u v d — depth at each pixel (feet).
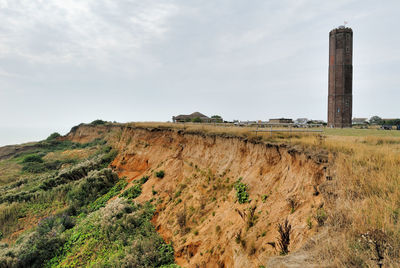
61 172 105.50
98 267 38.58
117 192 76.54
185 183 59.72
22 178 123.75
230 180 47.06
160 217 53.31
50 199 78.79
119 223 50.21
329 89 128.98
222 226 37.83
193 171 61.46
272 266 16.02
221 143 57.11
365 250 14.21
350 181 22.86
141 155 92.02
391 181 20.90
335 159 28.07
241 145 49.52
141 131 103.19
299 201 28.35
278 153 38.83
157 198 61.72
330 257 14.62
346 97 123.24
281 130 44.75
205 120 125.90
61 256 46.60
